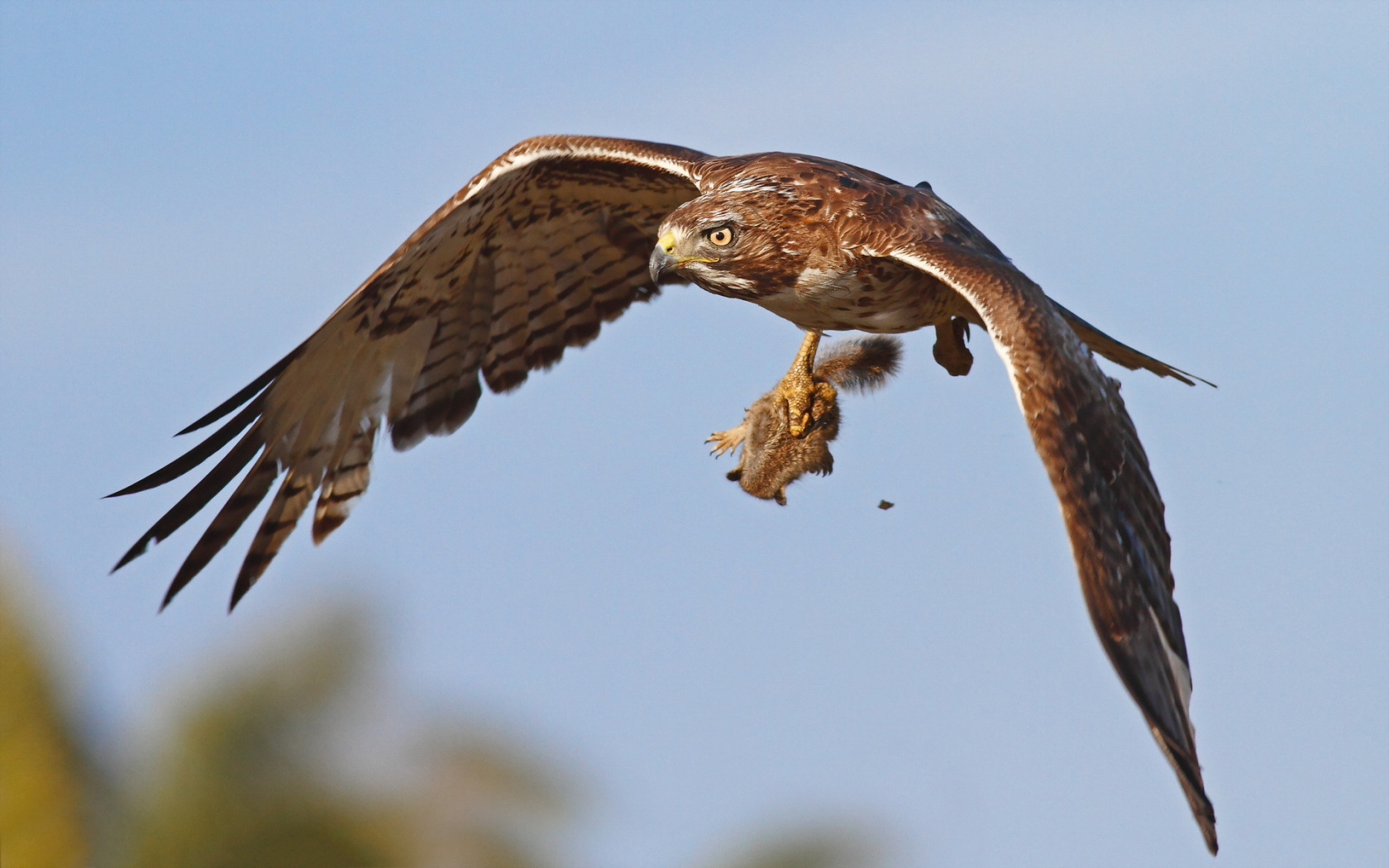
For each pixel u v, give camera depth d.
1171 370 11.55
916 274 11.08
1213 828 7.36
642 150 11.91
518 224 12.45
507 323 12.66
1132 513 8.49
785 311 11.74
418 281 11.92
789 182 11.35
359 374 11.78
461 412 12.30
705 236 11.35
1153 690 7.74
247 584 11.12
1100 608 7.82
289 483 11.34
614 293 13.05
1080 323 11.48
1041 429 8.41
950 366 12.14
